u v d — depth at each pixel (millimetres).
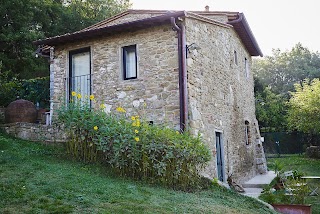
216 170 9109
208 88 9273
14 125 8844
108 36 9383
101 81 9305
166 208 4789
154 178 6359
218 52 10289
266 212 5988
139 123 6820
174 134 6816
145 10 10211
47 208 4227
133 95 8789
